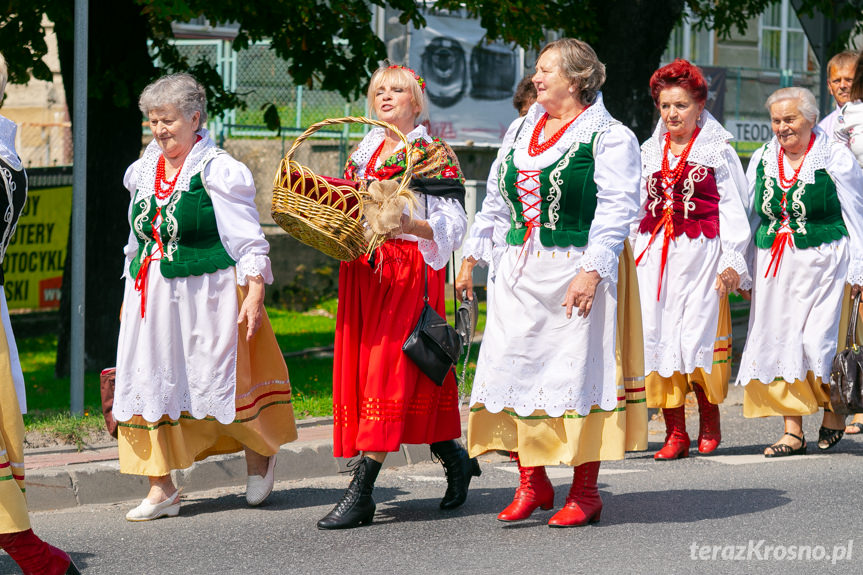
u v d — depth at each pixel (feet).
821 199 25.52
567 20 41.88
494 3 40.47
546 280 18.37
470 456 19.11
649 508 20.20
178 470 22.86
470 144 64.75
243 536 18.92
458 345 19.17
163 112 19.94
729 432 29.40
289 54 42.60
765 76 84.43
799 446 26.07
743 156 82.94
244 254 20.01
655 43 42.06
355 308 19.40
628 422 18.70
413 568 16.60
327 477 24.73
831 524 18.84
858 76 26.23
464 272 20.17
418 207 18.97
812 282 25.67
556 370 18.38
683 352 25.88
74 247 28.37
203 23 64.75
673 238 26.05
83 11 28.45
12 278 56.24
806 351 25.80
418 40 67.10
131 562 17.43
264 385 21.26
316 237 18.03
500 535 18.45
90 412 29.60
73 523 20.22
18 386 14.78
